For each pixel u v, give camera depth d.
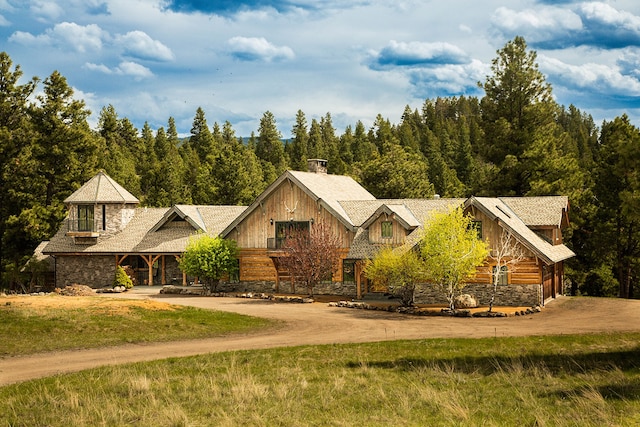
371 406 16.94
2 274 57.59
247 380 19.09
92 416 16.05
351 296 45.38
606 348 24.42
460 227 36.53
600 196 53.25
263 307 39.19
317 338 27.95
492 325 31.48
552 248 41.91
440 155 133.75
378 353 24.12
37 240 59.12
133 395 18.09
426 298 41.16
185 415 15.77
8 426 15.44
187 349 25.28
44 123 61.44
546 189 55.03
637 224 52.16
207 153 132.75
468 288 40.34
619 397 17.05
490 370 21.14
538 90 62.34
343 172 106.12
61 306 31.64
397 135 152.50
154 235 53.91
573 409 16.02
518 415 15.88
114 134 132.88
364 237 45.09
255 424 15.34
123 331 28.23
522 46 62.94
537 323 31.94
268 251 47.69
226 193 80.69
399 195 79.25
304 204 47.78
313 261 43.25
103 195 54.16
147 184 101.62
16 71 62.22
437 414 16.12
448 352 24.11
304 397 17.94
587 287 56.91
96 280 53.56
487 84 63.84
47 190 62.94
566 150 123.88
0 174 60.81
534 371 20.34
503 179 59.47
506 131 61.16
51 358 23.39
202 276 48.06
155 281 54.62
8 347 24.86
